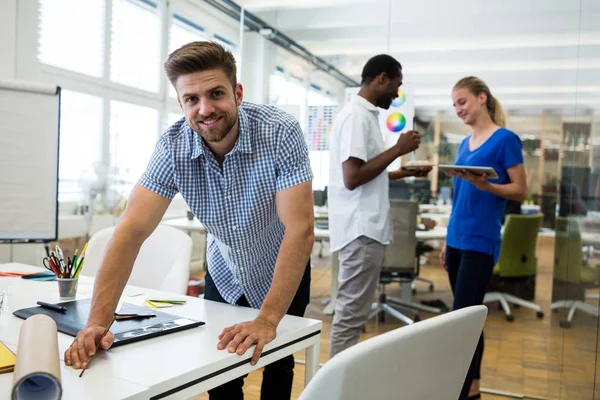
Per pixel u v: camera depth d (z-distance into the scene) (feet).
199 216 4.67
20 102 9.78
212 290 5.62
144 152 14.97
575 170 8.55
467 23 9.57
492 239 7.47
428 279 10.35
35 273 6.25
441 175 9.93
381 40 9.93
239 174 4.43
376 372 2.37
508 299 11.83
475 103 7.86
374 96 7.41
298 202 4.30
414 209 10.27
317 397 2.29
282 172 4.36
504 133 7.57
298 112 10.39
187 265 6.23
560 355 9.63
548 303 11.64
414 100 9.75
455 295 7.65
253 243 4.80
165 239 6.67
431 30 9.72
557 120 9.23
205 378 3.33
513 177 7.43
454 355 2.96
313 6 10.31
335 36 10.18
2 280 5.85
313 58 10.29
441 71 9.66
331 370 2.24
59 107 10.12
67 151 12.57
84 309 4.45
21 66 10.96
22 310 4.43
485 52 9.51
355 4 10.07
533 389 9.02
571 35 9.02
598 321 6.99
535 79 9.32
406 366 2.56
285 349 4.05
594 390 7.09
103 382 3.00
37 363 2.65
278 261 4.17
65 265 4.94
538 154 9.52
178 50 3.89
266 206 4.55
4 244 10.82
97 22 13.26
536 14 9.25
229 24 11.75
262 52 10.64
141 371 3.19
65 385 2.95
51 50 12.09
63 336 3.81
